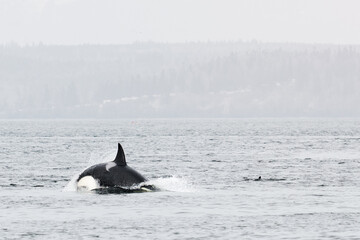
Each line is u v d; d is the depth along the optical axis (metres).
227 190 149.75
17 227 104.25
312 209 121.69
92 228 103.56
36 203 127.38
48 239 95.88
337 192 147.00
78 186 144.00
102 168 143.88
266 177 181.38
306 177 181.62
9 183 163.88
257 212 118.25
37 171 199.25
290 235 98.56
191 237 97.25
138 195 137.50
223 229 102.88
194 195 139.62
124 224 106.62
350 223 107.69
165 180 156.88
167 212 117.69
